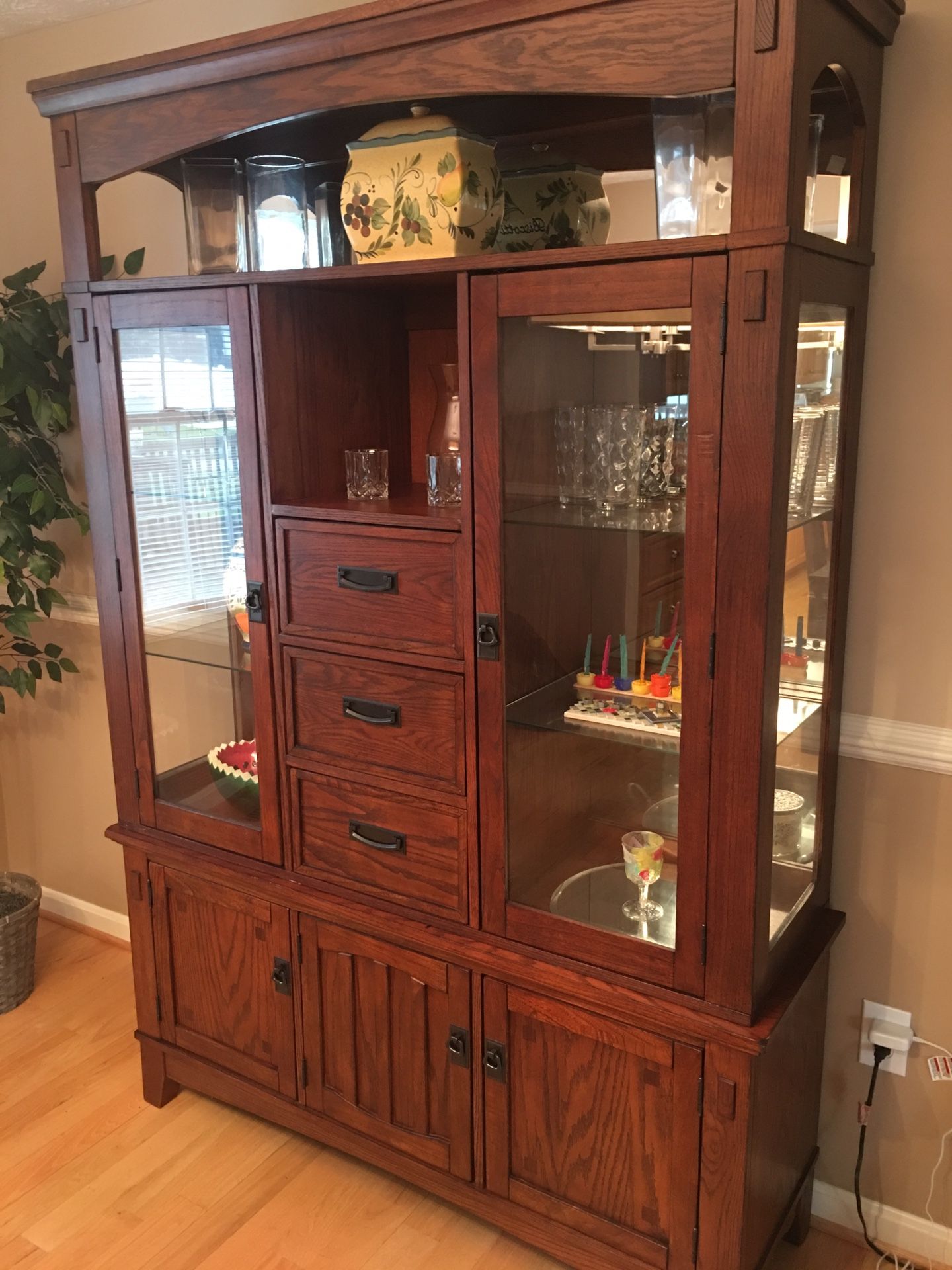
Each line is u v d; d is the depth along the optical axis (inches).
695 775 59.2
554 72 55.3
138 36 91.9
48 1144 87.5
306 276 66.5
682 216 58.4
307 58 62.4
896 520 67.5
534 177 69.4
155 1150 86.9
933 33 60.8
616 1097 66.5
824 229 64.2
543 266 58.0
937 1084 73.9
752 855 58.1
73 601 109.6
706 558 56.2
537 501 62.0
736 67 50.3
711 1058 61.8
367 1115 79.0
